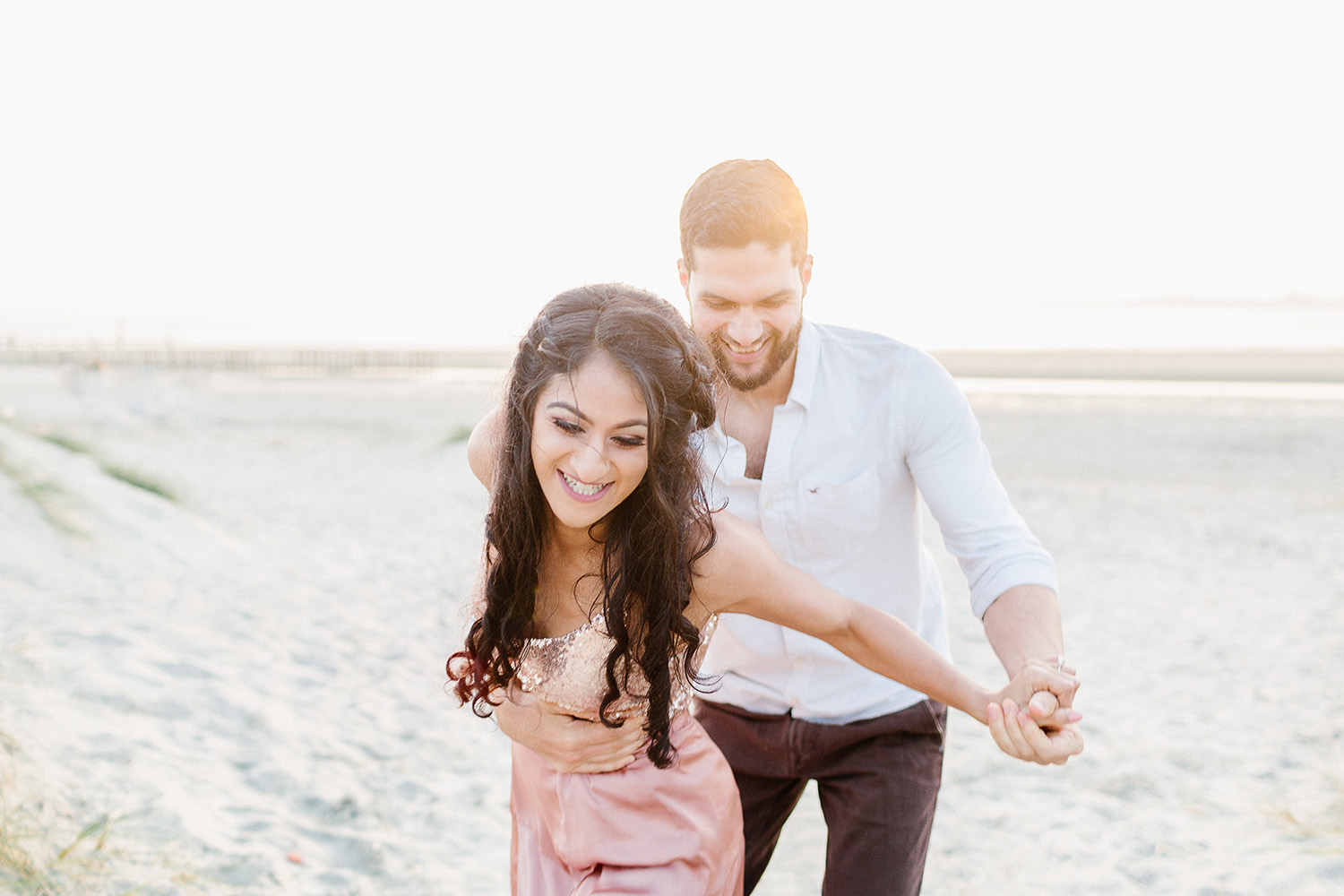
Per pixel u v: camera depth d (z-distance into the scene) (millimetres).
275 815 3352
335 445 15062
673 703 1611
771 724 1978
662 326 1354
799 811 3803
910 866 1829
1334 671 5387
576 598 1545
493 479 1679
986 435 17141
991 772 4168
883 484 1922
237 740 3914
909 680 1619
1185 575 7715
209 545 7305
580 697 1539
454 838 3412
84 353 35688
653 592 1462
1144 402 22891
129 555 6605
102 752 3492
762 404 1970
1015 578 1781
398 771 3893
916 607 2068
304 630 5523
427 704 4602
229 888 2816
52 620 5109
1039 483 12328
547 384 1343
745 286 1749
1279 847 3400
